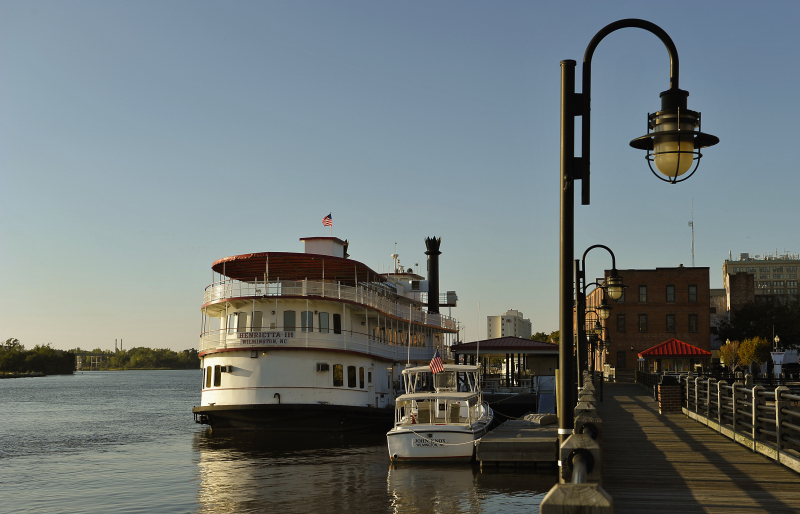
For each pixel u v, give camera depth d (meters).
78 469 31.47
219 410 39.41
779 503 11.73
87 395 111.31
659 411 30.59
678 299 84.44
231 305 41.50
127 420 60.59
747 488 12.98
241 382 39.75
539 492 22.75
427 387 42.47
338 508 21.34
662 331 84.25
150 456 35.34
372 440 38.44
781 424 15.84
